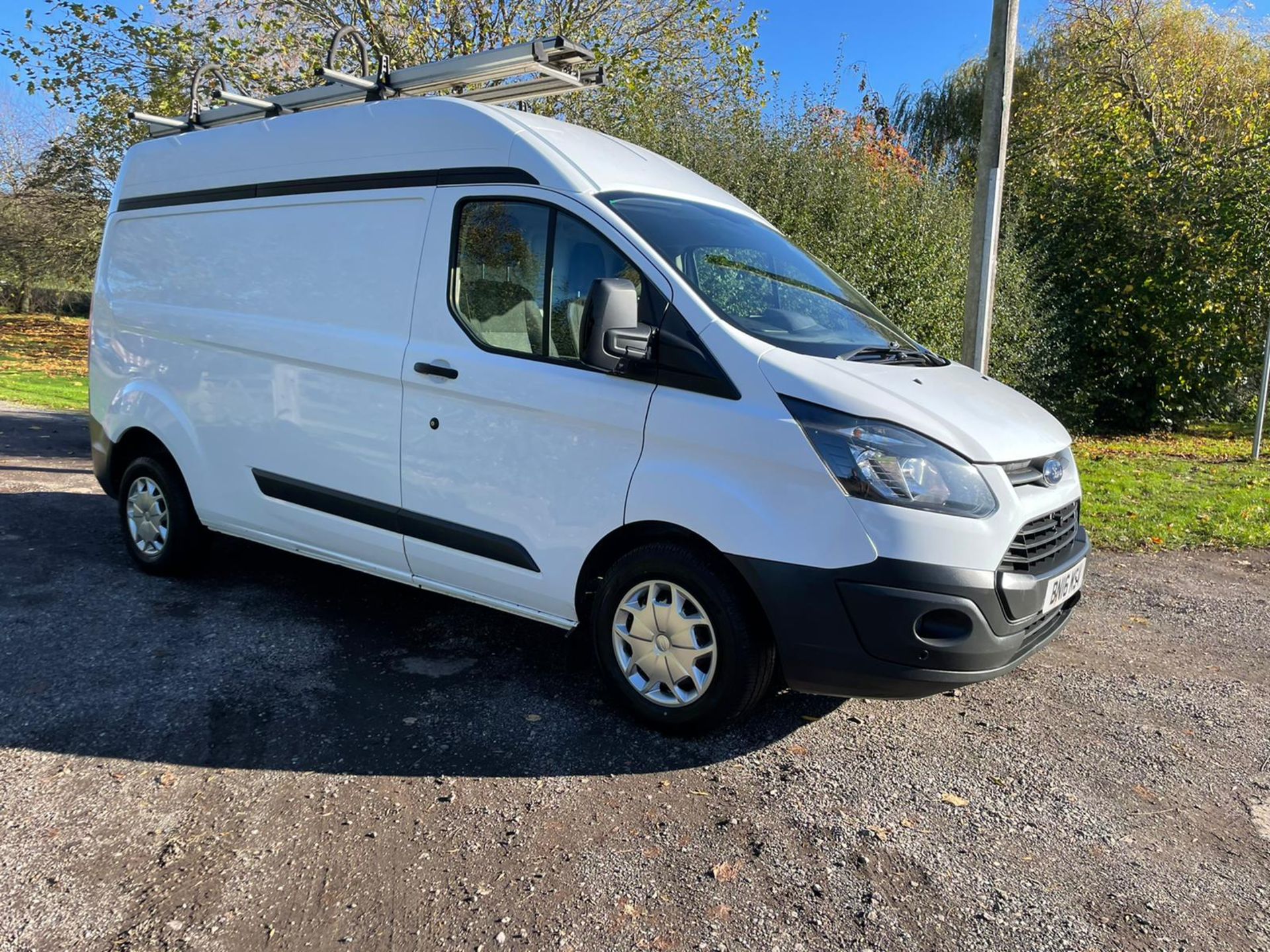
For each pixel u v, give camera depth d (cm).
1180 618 517
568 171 362
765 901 256
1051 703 397
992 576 304
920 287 1029
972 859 280
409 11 1000
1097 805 314
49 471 791
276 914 242
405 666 405
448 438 380
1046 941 244
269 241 443
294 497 438
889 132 1538
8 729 332
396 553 407
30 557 536
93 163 1712
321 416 421
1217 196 1194
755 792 313
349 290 412
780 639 313
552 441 353
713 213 409
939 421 313
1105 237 1257
